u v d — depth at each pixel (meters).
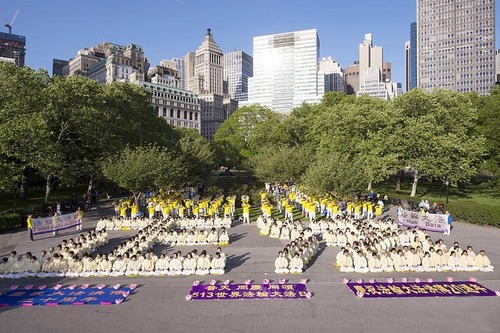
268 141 77.00
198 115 184.38
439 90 50.00
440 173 43.06
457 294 17.14
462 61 185.88
